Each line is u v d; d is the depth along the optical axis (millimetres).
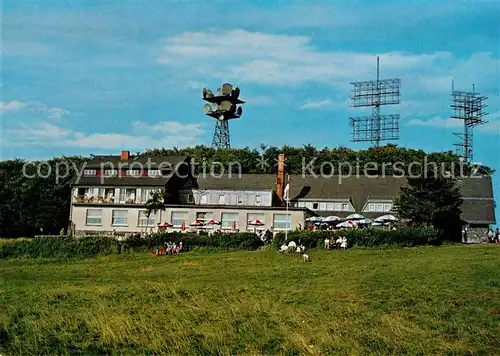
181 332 25844
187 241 61031
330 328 26125
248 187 86250
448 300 30422
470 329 25469
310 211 83375
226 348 23844
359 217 76312
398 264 44562
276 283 37875
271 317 28312
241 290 35219
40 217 94812
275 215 77625
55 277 45219
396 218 69875
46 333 26484
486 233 76812
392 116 116188
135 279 42750
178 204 82812
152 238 61469
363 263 46688
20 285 40750
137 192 85812
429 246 58719
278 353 23453
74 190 87438
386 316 27656
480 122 113625
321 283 37094
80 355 23703
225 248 60250
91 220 83625
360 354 22828
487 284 33969
